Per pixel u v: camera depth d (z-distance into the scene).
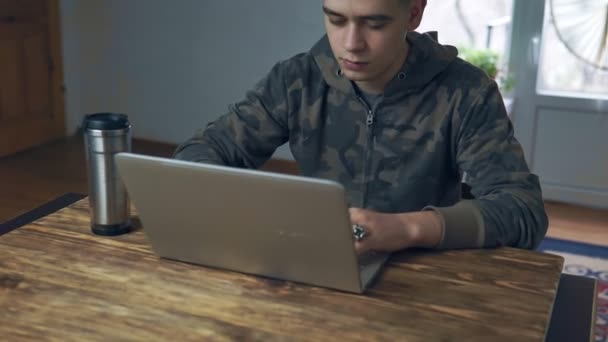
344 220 0.95
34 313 0.97
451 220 1.18
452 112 1.41
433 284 1.07
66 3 4.48
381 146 1.46
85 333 0.92
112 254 1.16
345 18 1.19
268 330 0.93
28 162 4.11
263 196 0.98
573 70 3.58
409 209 1.47
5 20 4.07
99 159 1.19
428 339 0.91
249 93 1.56
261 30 4.07
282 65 1.54
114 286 1.05
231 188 0.99
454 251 1.18
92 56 4.57
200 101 4.37
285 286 1.06
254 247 1.05
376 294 1.03
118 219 1.23
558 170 3.69
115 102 4.60
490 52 3.54
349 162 1.50
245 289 1.04
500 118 1.38
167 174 1.03
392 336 0.92
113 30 4.46
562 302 1.10
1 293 1.02
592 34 3.49
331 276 1.03
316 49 1.51
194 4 4.20
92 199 1.23
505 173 1.30
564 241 3.19
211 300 1.01
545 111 3.64
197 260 1.12
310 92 1.51
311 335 0.92
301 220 0.98
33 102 4.36
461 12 3.70
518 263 1.14
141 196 1.08
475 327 0.95
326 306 1.00
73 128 4.68
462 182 1.52
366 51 1.20
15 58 4.18
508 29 3.61
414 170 1.45
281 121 1.54
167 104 4.47
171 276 1.08
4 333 0.92
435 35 1.52
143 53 4.43
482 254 1.17
